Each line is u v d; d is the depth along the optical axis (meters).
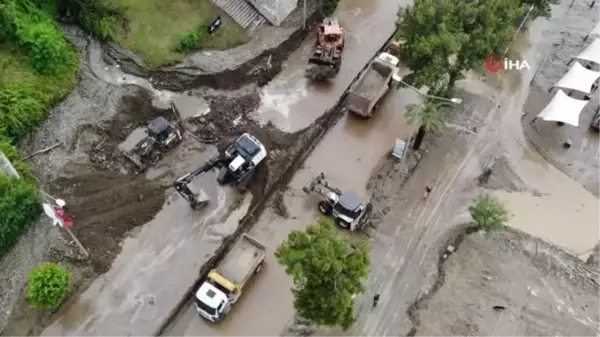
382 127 46.94
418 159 44.66
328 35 49.31
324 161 44.81
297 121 46.59
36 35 44.59
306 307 32.56
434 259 39.62
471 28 42.41
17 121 42.25
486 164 44.69
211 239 40.38
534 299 37.78
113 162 43.03
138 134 43.41
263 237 40.69
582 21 54.97
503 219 39.12
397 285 38.34
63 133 43.78
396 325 36.59
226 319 37.25
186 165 43.81
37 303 35.25
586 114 47.94
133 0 50.41
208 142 44.88
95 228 40.06
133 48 48.31
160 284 38.25
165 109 46.25
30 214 39.22
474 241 40.28
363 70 50.09
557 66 51.31
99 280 38.25
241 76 48.12
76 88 46.47
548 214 42.31
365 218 40.50
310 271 31.09
